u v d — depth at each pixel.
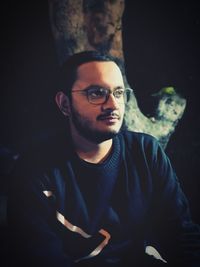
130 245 1.69
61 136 1.71
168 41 4.69
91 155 1.66
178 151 3.99
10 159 3.10
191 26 4.60
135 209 1.66
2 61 5.24
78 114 1.63
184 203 1.74
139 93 4.65
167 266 1.70
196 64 4.54
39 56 5.23
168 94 3.29
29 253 1.54
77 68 1.63
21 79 5.21
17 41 5.29
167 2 4.68
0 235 2.34
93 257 1.64
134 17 4.81
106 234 1.64
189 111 4.24
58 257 1.54
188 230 1.68
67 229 1.61
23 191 1.61
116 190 1.65
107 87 1.59
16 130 4.95
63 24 3.07
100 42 3.06
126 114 3.04
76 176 1.63
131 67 4.76
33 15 5.21
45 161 1.64
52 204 1.61
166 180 1.72
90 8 3.02
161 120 3.21
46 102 5.04
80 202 1.62
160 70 4.67
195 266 1.61
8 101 5.16
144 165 1.69
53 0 3.06
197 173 3.84
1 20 5.22
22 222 1.58
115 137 1.69
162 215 1.74
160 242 1.78
